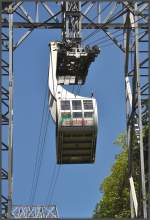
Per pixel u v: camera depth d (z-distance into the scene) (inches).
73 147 1341.0
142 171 1302.9
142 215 1318.9
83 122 1332.4
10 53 1402.6
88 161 1382.9
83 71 1421.0
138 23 1417.3
